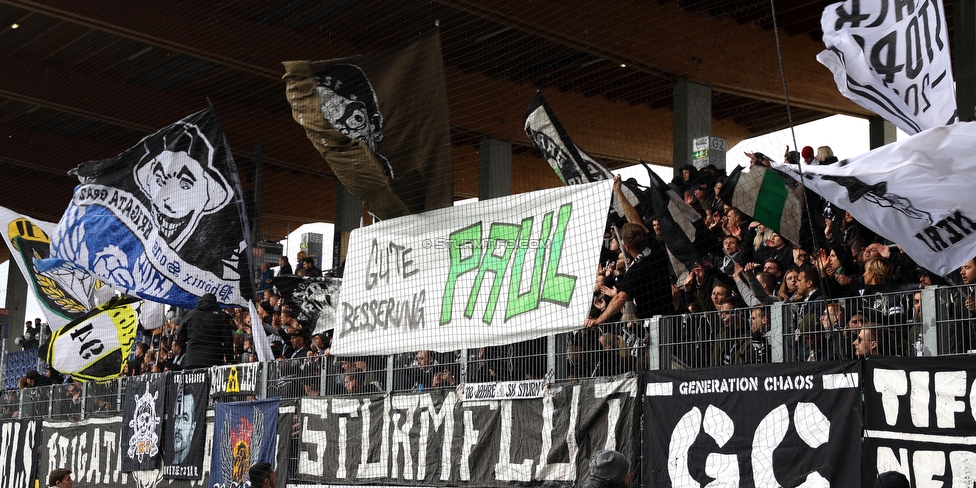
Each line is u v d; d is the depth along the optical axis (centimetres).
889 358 548
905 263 683
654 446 662
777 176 777
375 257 929
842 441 562
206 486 1043
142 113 1816
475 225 846
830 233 755
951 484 512
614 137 1539
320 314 1179
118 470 1195
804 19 1341
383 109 969
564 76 1534
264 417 982
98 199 1259
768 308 632
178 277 1184
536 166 1620
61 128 2019
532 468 735
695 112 1280
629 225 764
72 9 1396
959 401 514
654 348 688
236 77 1752
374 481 864
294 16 1504
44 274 1454
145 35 1449
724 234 870
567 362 748
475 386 796
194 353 1140
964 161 526
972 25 1237
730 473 614
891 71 583
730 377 624
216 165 1188
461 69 1518
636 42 1266
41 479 1368
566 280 757
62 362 1308
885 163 544
